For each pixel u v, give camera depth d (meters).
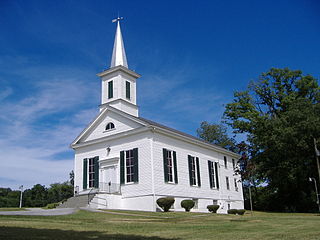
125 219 19.00
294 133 34.88
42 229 12.73
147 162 28.11
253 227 15.53
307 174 38.28
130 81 34.69
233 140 64.75
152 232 13.07
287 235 12.24
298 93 45.50
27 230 12.09
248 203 49.94
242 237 11.71
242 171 43.97
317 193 38.31
